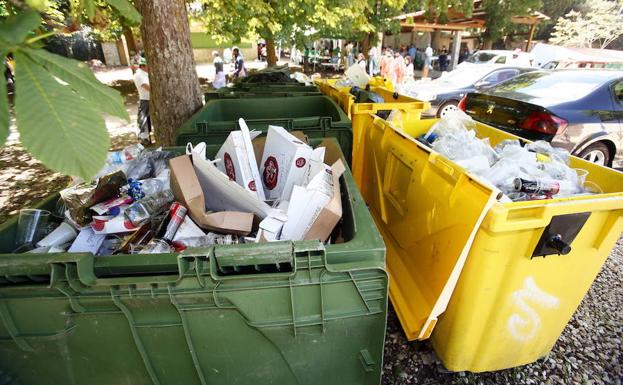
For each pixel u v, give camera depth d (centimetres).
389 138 277
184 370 130
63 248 154
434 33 2598
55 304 114
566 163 209
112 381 132
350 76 534
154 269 115
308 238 149
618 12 2488
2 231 146
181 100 358
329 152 229
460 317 178
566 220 153
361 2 670
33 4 75
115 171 185
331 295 118
